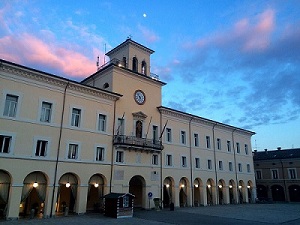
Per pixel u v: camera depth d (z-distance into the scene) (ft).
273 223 74.43
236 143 162.09
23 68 75.15
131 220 73.67
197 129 134.51
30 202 84.69
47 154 77.51
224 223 71.82
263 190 198.70
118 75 102.78
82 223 65.41
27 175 73.15
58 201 91.35
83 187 83.66
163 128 114.52
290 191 184.44
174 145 118.93
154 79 115.24
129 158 98.37
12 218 68.18
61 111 83.15
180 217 82.28
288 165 188.55
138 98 107.96
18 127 73.05
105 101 95.76
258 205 140.97
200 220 76.54
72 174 83.71
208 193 133.49
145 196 101.40
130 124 101.96
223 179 142.31
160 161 110.22
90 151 87.66
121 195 79.92
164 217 81.51
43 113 80.18
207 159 135.33
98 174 89.35
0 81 71.87
